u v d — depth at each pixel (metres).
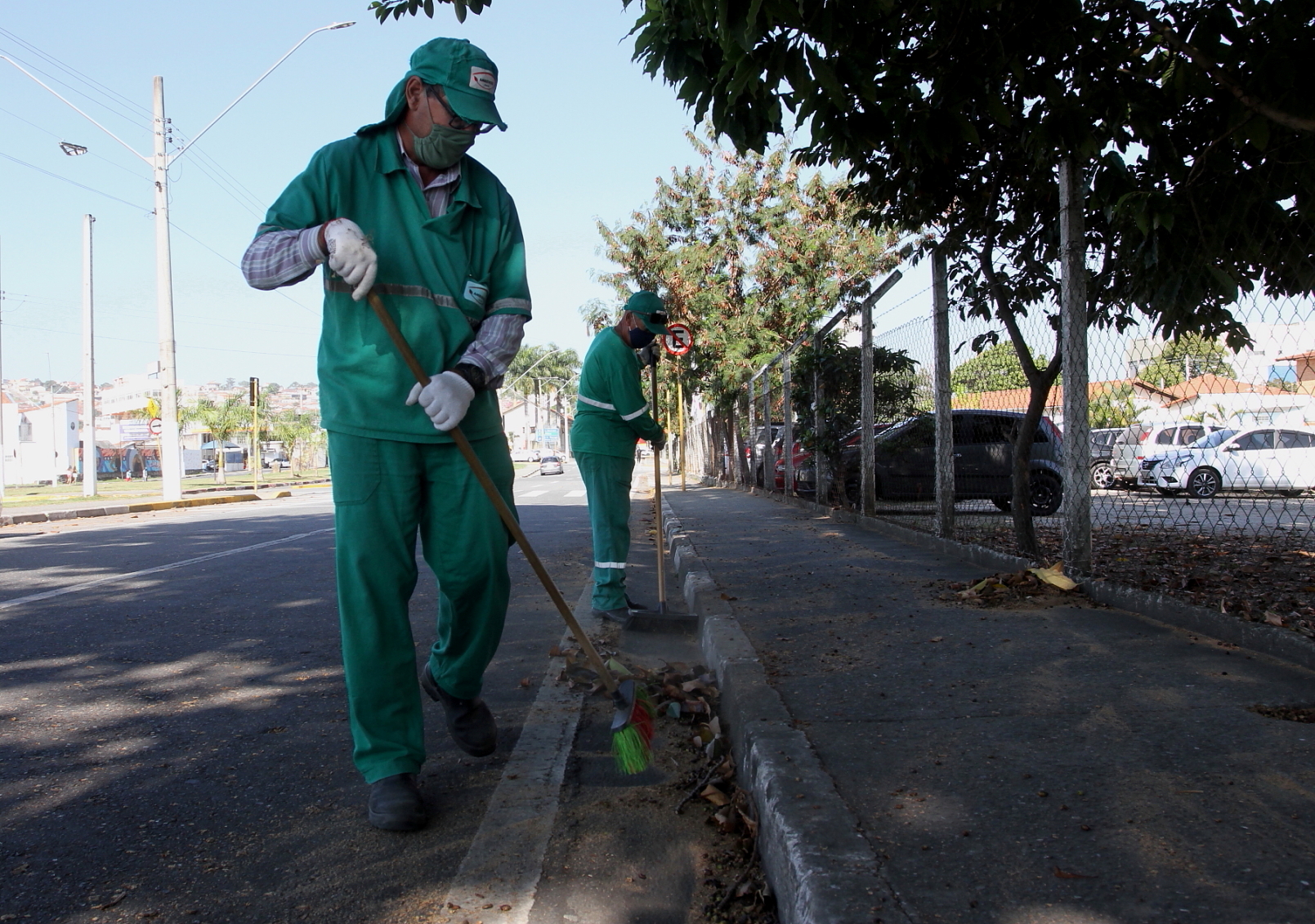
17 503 25.12
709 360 23.44
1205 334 4.73
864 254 22.16
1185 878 1.98
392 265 2.74
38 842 2.77
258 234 2.62
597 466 5.57
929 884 1.98
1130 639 3.93
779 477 15.67
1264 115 3.88
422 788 3.16
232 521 14.79
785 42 3.49
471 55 2.68
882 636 4.19
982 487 10.60
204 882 2.52
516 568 8.28
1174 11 4.44
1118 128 4.67
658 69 4.25
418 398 2.68
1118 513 7.80
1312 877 1.96
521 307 2.95
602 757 3.44
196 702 4.17
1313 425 4.99
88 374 29.14
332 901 2.42
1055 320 6.00
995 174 5.72
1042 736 2.83
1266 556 6.83
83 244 29.33
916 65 4.31
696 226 24.34
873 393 9.88
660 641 5.29
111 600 6.67
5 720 3.94
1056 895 1.93
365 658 2.77
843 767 2.63
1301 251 4.32
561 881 2.51
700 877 2.54
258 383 30.28
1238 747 2.67
